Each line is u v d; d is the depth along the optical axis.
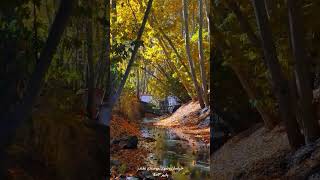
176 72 30.30
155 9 26.39
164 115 37.72
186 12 26.97
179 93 34.94
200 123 23.70
